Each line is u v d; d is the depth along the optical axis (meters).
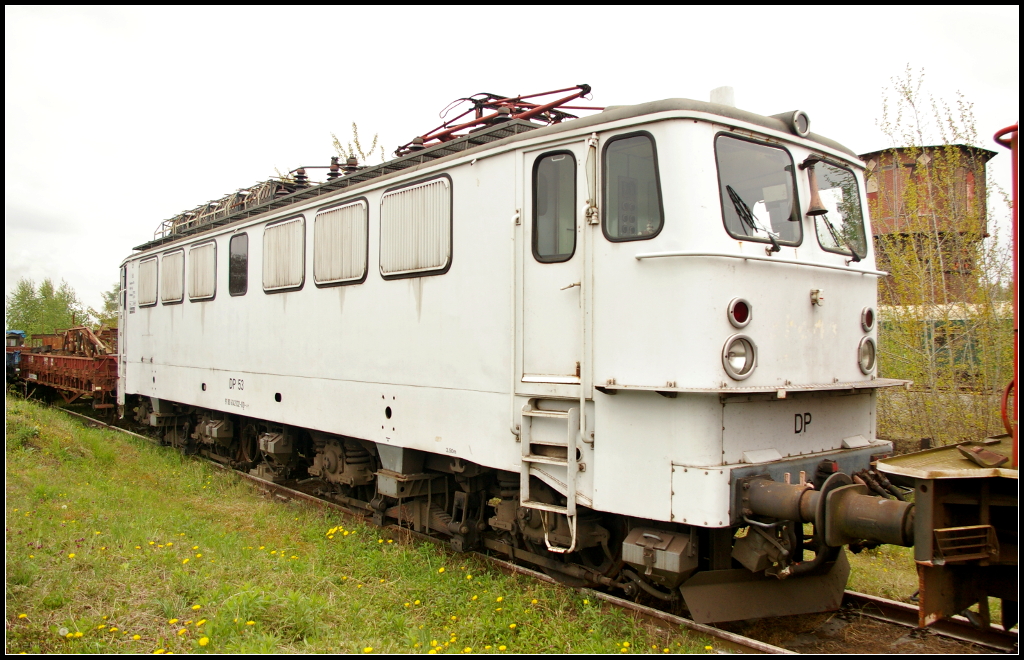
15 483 8.21
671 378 4.53
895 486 5.57
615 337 4.80
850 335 5.54
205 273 10.48
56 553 5.80
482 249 5.73
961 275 9.24
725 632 4.63
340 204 7.53
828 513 4.27
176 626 4.62
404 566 6.02
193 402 10.77
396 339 6.65
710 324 4.50
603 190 4.91
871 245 6.00
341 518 7.68
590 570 5.52
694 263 4.51
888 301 9.90
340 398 7.45
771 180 5.14
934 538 3.84
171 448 12.14
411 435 6.43
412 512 7.18
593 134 4.95
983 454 4.00
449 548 6.68
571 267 5.07
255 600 4.88
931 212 9.37
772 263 4.86
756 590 4.88
